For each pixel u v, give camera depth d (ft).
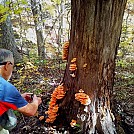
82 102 9.43
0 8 14.96
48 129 10.52
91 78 9.45
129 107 12.60
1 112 6.74
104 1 8.32
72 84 9.97
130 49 25.45
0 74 7.02
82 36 9.07
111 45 9.12
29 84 16.97
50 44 37.78
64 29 33.63
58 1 25.79
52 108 10.58
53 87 15.66
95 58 9.16
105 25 8.68
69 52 9.93
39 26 31.94
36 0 29.73
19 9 17.26
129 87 16.05
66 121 10.52
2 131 7.90
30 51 35.40
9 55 7.16
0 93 6.57
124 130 10.89
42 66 22.35
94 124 9.81
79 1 8.73
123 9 8.86
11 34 26.08
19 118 11.60
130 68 21.22
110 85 9.87
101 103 9.81
